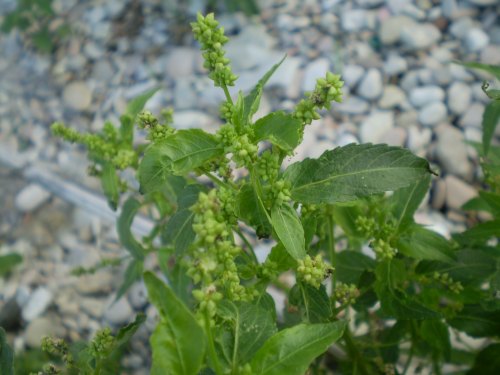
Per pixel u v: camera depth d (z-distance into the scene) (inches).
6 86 22.6
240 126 6.6
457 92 17.8
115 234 17.4
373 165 6.6
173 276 11.1
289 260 7.4
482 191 8.7
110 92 21.1
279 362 5.8
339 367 12.7
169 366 5.2
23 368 14.6
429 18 19.9
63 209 18.4
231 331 6.4
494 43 18.9
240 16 21.5
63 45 23.0
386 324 13.3
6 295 16.8
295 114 6.5
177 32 22.0
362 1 20.9
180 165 6.4
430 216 15.8
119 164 9.7
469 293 9.3
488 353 9.7
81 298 16.3
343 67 19.0
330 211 8.7
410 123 17.7
